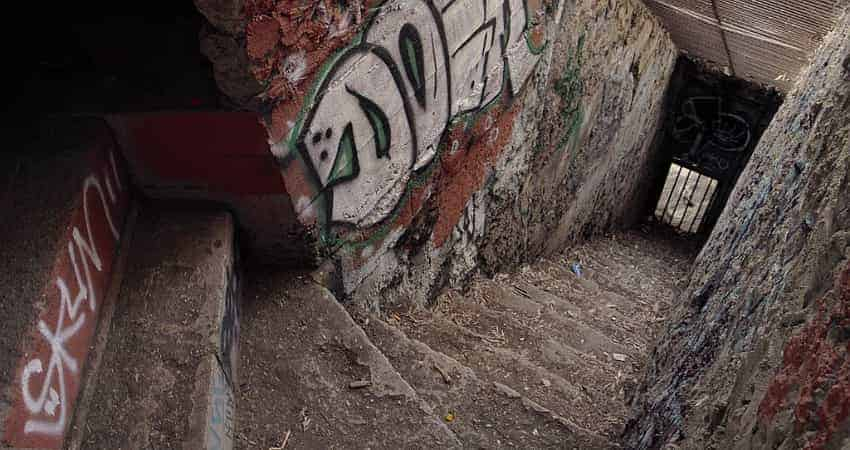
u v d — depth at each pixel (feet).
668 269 26.89
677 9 19.22
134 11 6.63
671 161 35.29
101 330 6.42
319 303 8.41
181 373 6.34
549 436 8.25
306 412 7.48
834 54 12.35
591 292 17.99
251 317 8.27
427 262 12.05
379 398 7.67
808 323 4.46
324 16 6.63
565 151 17.89
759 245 8.82
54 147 6.48
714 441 5.49
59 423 5.47
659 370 10.54
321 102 7.20
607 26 17.08
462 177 12.09
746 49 20.89
